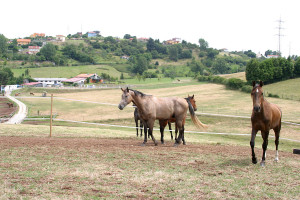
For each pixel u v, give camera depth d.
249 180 7.38
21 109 49.44
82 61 169.88
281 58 74.44
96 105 54.84
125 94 12.02
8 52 181.62
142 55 192.38
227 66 168.88
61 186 6.30
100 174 7.33
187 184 6.79
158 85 95.88
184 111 13.02
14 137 14.41
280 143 24.92
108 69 155.75
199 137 24.05
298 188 6.85
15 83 118.12
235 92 68.12
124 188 6.34
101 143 12.63
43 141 12.60
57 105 55.00
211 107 50.47
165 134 24.14
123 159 9.12
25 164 8.07
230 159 9.91
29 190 5.96
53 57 164.38
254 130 9.50
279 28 117.06
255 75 71.69
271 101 52.84
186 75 147.38
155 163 8.77
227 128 32.75
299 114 40.38
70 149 10.53
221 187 6.69
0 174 6.99
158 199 5.79
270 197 6.16
